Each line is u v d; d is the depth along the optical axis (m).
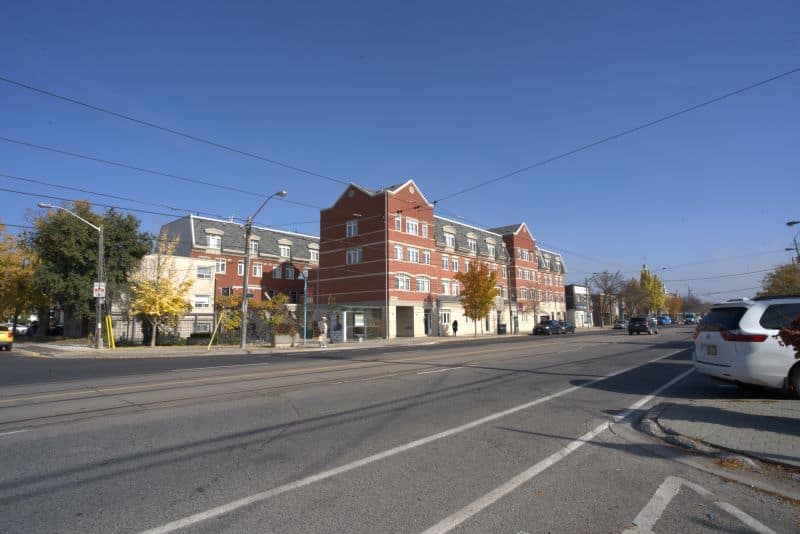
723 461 5.85
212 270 42.66
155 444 6.51
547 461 5.84
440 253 54.19
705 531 4.02
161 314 29.78
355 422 7.74
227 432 7.12
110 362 19.81
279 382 12.30
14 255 39.59
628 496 4.78
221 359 21.08
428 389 11.00
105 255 36.47
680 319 115.38
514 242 66.88
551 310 76.25
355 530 4.00
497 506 4.50
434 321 49.06
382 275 44.78
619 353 21.09
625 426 7.66
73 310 37.12
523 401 9.58
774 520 4.24
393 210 45.88
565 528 4.07
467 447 6.38
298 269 58.84
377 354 22.84
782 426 7.12
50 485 5.01
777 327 9.11
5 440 6.72
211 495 4.74
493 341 35.91
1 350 29.00
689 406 8.67
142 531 3.98
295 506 4.47
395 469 5.50
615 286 83.38
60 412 8.61
